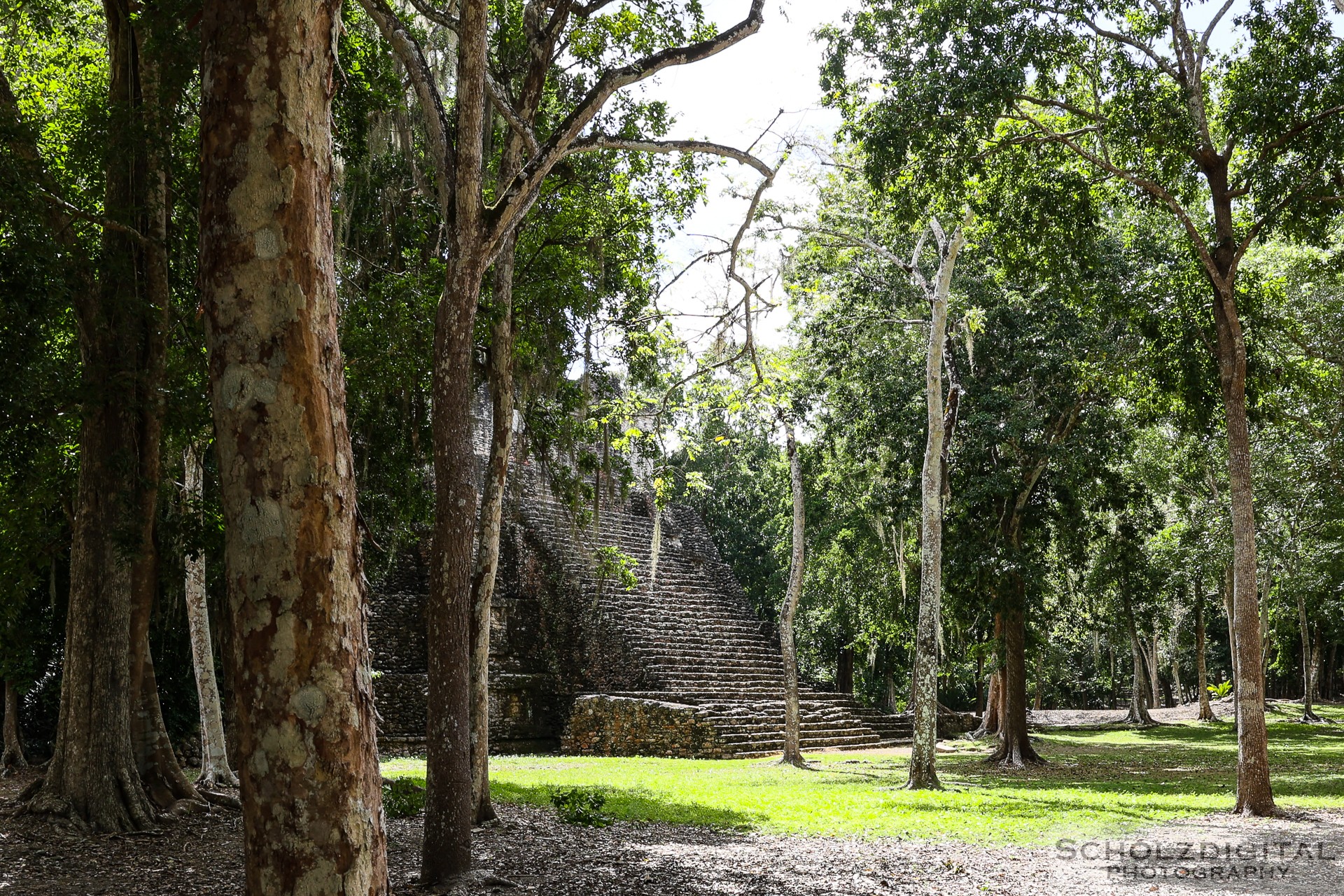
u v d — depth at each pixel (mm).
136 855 9609
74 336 13453
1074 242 15031
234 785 13422
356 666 3668
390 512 14852
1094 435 20453
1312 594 29000
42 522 13328
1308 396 19094
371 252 14422
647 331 15102
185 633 18609
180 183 11875
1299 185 13469
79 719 10844
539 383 14289
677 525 33344
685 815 12211
